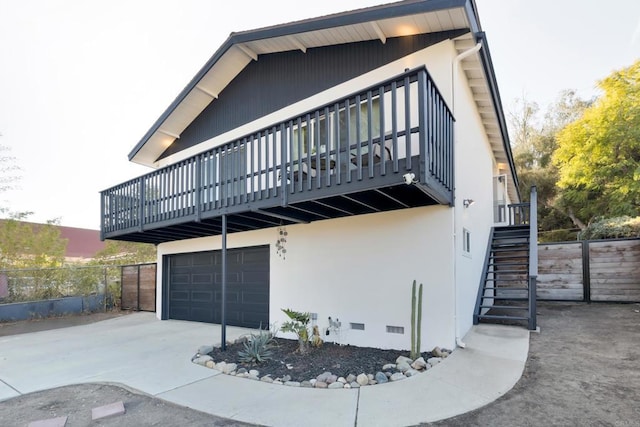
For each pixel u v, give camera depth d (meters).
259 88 8.46
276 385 4.48
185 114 9.83
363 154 5.65
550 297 8.62
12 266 12.52
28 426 3.65
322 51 7.37
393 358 5.32
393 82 4.56
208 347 6.20
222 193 6.50
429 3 5.40
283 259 7.38
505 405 3.67
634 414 3.38
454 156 5.70
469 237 6.80
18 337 8.31
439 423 3.39
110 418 3.79
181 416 3.78
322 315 6.66
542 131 25.00
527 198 21.59
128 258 16.31
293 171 5.47
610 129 14.22
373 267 6.15
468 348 5.32
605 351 4.95
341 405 3.82
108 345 7.09
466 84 6.98
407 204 5.65
